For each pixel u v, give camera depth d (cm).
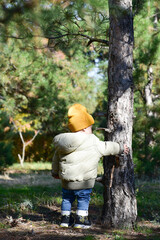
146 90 987
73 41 544
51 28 460
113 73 410
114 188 401
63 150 374
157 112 858
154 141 1005
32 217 455
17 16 333
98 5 348
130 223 395
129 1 409
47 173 1174
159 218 468
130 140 407
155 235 361
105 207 410
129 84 408
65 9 424
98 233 360
